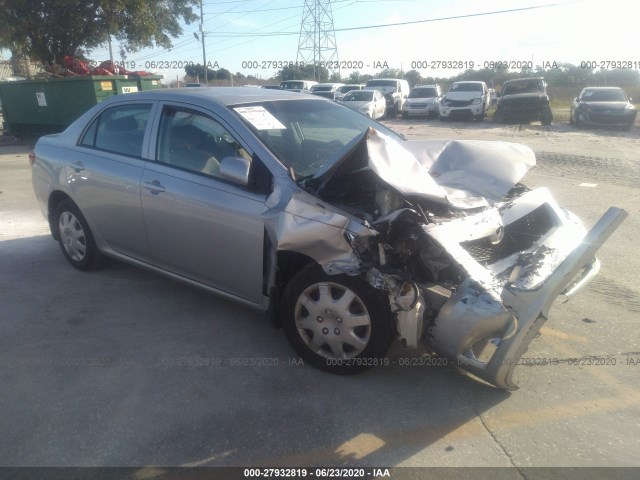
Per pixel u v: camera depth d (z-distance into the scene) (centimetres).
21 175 1062
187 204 384
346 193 346
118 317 429
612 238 614
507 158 414
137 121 444
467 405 318
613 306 441
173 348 382
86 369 356
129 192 426
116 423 303
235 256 367
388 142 332
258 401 322
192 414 310
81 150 482
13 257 563
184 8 2161
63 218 516
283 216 322
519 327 286
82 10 1855
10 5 1712
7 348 383
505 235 364
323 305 337
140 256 449
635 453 278
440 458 276
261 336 399
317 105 463
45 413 312
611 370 351
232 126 381
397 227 316
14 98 1645
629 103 1888
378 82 2802
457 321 293
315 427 299
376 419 305
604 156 1216
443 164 420
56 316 431
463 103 2209
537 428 297
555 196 816
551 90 3491
